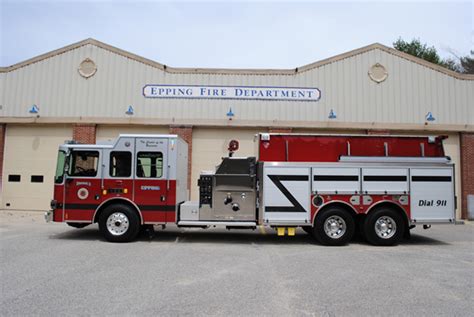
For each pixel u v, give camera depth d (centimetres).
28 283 523
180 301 456
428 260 713
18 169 1541
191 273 591
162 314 412
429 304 458
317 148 901
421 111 1545
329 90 1539
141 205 875
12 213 1444
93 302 448
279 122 1520
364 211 876
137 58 1536
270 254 756
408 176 887
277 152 896
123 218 872
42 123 1531
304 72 1541
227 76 1537
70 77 1540
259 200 882
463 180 1538
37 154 1545
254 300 464
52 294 476
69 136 1550
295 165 882
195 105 1528
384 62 1558
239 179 887
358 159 885
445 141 1571
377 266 657
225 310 428
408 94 1548
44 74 1545
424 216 883
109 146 887
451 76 1563
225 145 1539
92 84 1534
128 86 1531
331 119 1530
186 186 1010
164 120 1517
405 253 783
